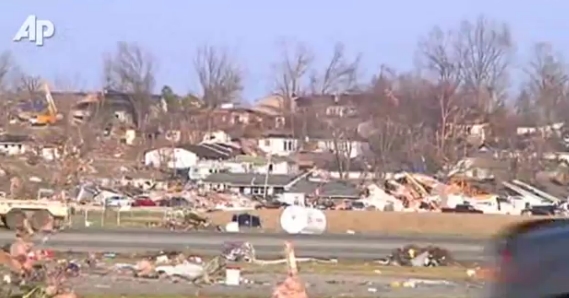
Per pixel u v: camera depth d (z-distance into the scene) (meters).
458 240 150.50
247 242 119.81
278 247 126.25
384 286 85.00
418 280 90.69
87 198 199.88
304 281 86.81
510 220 195.50
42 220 143.88
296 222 163.62
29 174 182.75
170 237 137.50
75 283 77.19
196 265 89.81
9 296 63.66
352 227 194.25
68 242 121.88
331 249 127.25
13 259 70.00
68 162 191.38
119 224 171.12
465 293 79.69
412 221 196.38
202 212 195.00
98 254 103.12
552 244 24.09
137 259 98.31
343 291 80.44
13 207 147.38
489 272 25.36
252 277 88.38
